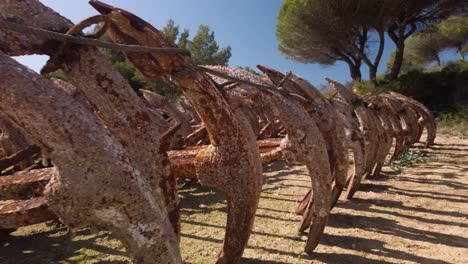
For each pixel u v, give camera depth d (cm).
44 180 228
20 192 230
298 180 709
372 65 2138
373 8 1875
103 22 194
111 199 136
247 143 263
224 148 262
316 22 2003
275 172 798
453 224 445
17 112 125
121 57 2569
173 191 228
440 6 1908
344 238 402
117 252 362
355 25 1992
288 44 2270
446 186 634
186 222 464
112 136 143
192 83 243
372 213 493
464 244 382
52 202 135
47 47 185
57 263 337
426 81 2061
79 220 138
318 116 395
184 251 362
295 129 337
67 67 195
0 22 131
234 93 325
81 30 188
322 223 347
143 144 213
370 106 744
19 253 361
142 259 144
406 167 819
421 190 612
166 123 598
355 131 539
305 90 391
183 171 321
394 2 1825
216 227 439
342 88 558
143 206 141
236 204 266
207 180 269
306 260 343
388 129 745
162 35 233
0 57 127
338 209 513
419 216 479
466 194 580
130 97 207
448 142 1238
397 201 550
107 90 201
